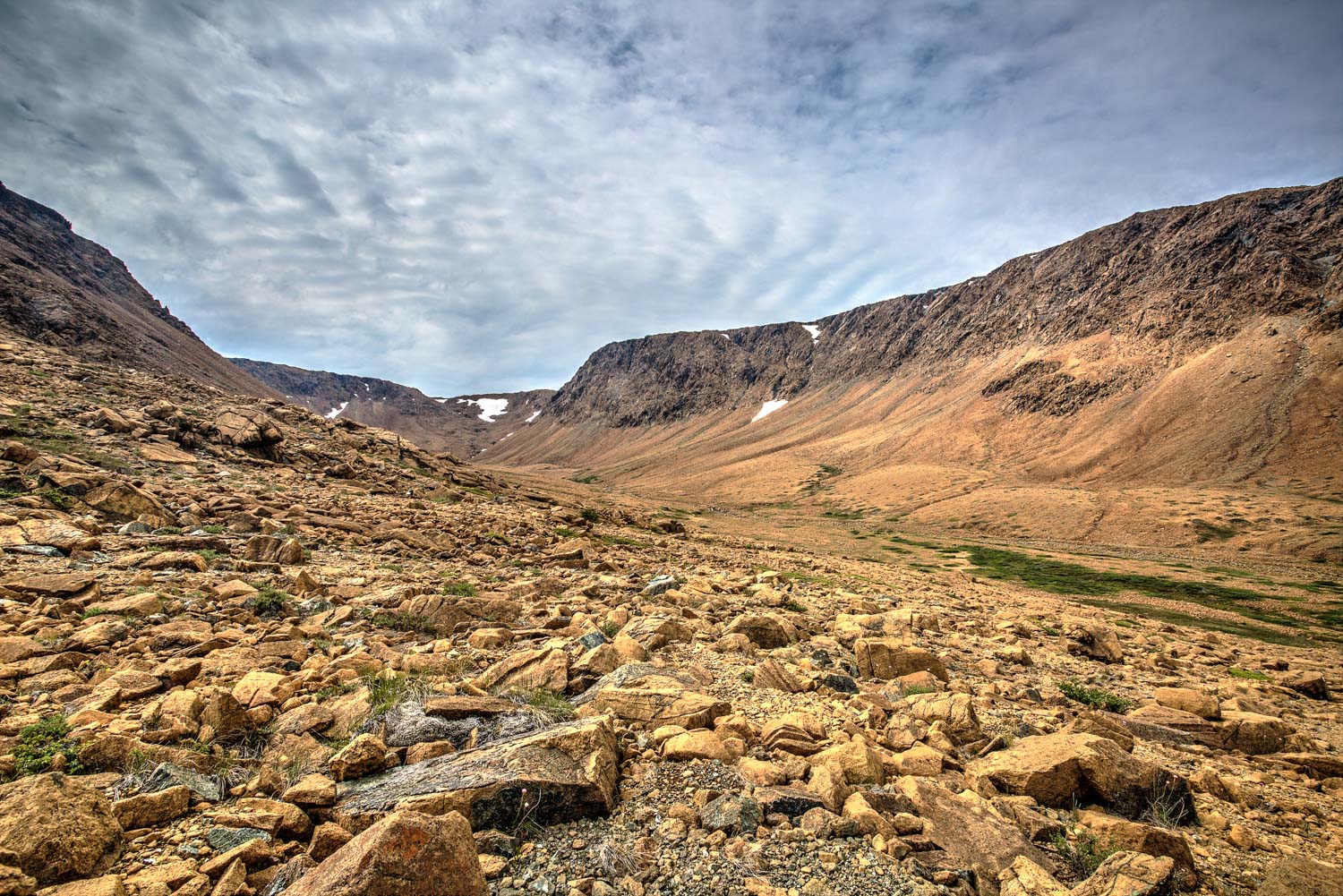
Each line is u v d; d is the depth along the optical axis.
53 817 4.52
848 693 10.88
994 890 5.30
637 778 6.83
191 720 6.95
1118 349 189.00
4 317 74.62
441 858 4.47
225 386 131.38
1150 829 6.26
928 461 186.88
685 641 13.29
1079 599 54.78
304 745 6.89
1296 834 7.16
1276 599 57.94
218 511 21.14
